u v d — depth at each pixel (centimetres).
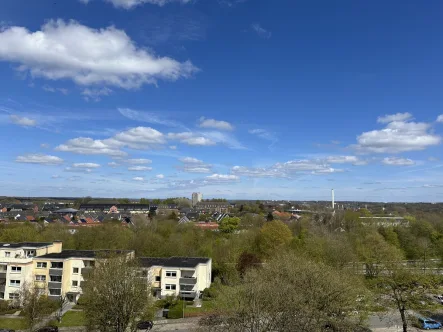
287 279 4478
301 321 3400
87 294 4962
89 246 9844
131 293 4853
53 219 18725
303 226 13388
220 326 3550
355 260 7388
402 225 12638
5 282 7169
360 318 4309
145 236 10081
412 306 4869
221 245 9981
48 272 7200
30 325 5366
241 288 3972
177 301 6694
